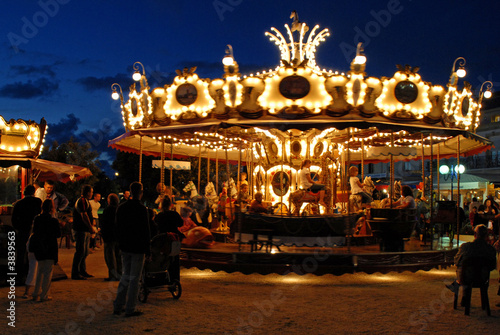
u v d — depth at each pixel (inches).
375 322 243.3
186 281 366.9
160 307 274.5
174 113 435.5
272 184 526.9
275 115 403.2
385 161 758.5
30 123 475.5
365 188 556.1
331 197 486.9
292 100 400.5
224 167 1315.2
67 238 592.7
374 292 323.0
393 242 406.0
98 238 662.5
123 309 261.3
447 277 392.2
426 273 412.2
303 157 519.5
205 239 422.3
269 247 423.2
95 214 560.7
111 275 358.0
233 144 633.0
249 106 404.5
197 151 717.3
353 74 396.8
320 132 515.5
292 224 418.9
